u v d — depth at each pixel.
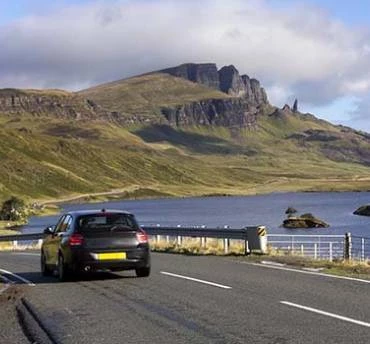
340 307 12.25
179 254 28.45
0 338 10.15
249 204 180.50
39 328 10.83
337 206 158.12
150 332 10.23
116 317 11.68
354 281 16.33
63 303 13.58
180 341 9.51
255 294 14.19
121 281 17.16
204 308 12.41
